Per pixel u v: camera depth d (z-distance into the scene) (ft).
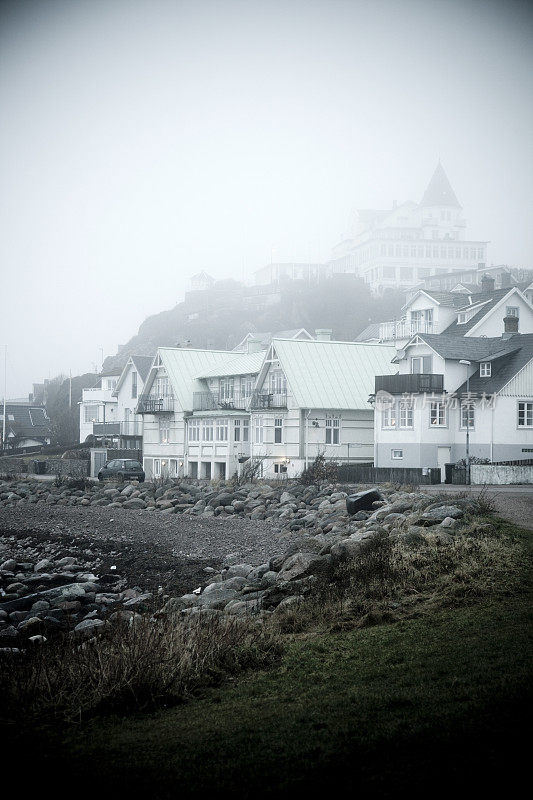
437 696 39.83
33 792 32.94
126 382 304.30
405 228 559.79
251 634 55.77
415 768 31.63
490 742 32.89
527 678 40.16
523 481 161.27
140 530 132.26
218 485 184.14
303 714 40.22
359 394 205.57
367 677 45.62
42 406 535.60
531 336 194.70
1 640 64.39
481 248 567.59
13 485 222.48
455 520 84.23
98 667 47.65
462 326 230.48
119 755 36.91
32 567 107.96
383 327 287.89
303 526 121.90
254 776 33.06
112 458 261.85
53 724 42.16
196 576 93.81
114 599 83.82
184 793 32.17
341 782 31.37
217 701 45.14
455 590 62.18
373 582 66.13
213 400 229.25
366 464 202.08
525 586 61.82
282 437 202.39
